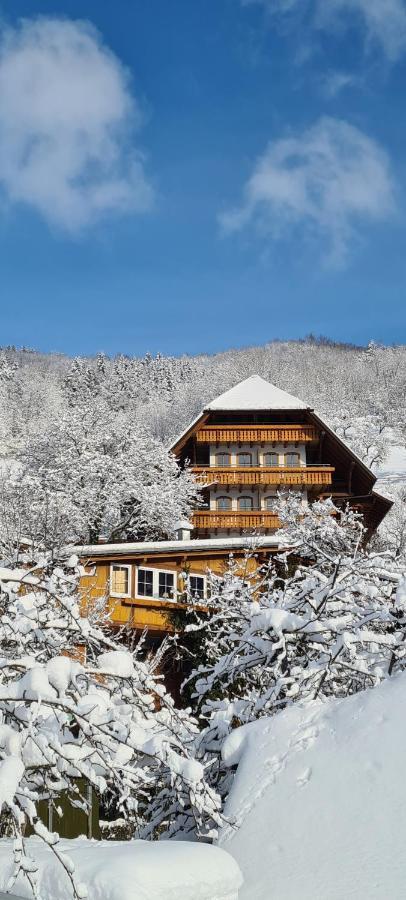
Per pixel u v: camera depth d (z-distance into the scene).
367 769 6.38
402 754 6.38
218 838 6.48
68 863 5.45
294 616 10.16
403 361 132.12
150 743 7.26
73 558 9.58
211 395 98.00
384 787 6.14
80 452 38.44
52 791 7.52
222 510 41.44
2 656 8.40
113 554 21.98
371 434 80.06
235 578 16.81
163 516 36.56
